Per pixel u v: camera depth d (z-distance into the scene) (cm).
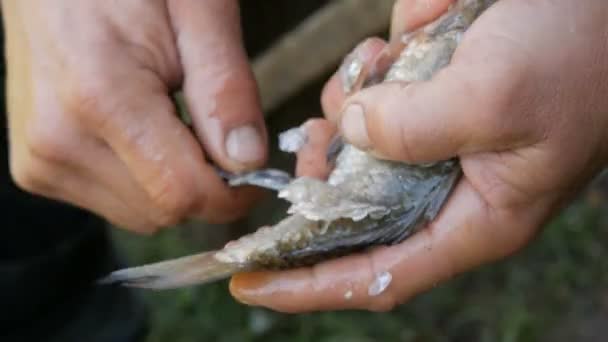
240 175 59
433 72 57
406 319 99
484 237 56
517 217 56
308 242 55
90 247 79
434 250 56
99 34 59
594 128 54
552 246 104
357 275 56
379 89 54
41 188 63
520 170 54
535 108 53
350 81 60
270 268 56
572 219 106
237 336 96
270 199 93
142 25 59
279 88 85
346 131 55
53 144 60
